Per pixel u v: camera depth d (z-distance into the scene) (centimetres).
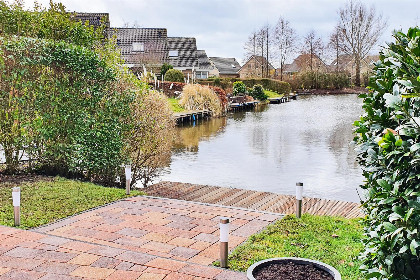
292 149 1847
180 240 668
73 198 882
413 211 291
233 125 2786
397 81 336
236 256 596
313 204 973
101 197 906
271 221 775
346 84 6869
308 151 1795
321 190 1183
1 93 1011
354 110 3881
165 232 704
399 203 314
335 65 7925
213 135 2311
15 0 1175
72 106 1063
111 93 1095
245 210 854
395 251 316
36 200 855
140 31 5422
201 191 1101
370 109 364
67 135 1073
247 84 5803
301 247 636
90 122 1069
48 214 773
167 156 1662
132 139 1129
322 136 2241
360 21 6938
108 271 527
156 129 1138
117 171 1116
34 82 1034
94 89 1072
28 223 716
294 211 913
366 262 365
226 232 555
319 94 6562
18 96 1024
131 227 725
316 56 7881
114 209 831
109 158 1088
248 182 1273
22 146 1062
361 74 7038
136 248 629
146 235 688
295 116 3359
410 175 302
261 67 8338
